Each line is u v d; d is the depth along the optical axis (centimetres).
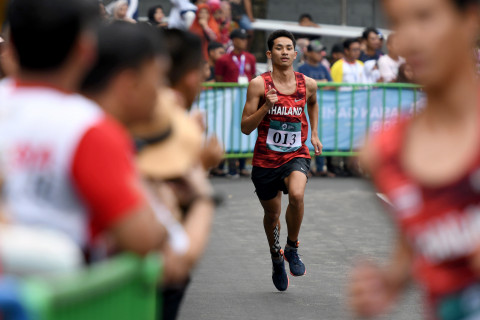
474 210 506
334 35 4691
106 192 557
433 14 491
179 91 886
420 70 500
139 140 731
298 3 5788
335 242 2322
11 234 519
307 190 3288
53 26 569
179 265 678
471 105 509
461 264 518
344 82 3744
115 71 668
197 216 726
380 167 545
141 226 571
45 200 567
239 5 4419
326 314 1620
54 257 507
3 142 570
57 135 561
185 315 1591
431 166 517
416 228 525
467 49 503
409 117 544
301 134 1931
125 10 3516
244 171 3675
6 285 436
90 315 488
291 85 1947
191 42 881
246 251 2195
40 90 579
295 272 1850
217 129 3538
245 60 3597
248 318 1583
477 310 519
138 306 543
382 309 600
